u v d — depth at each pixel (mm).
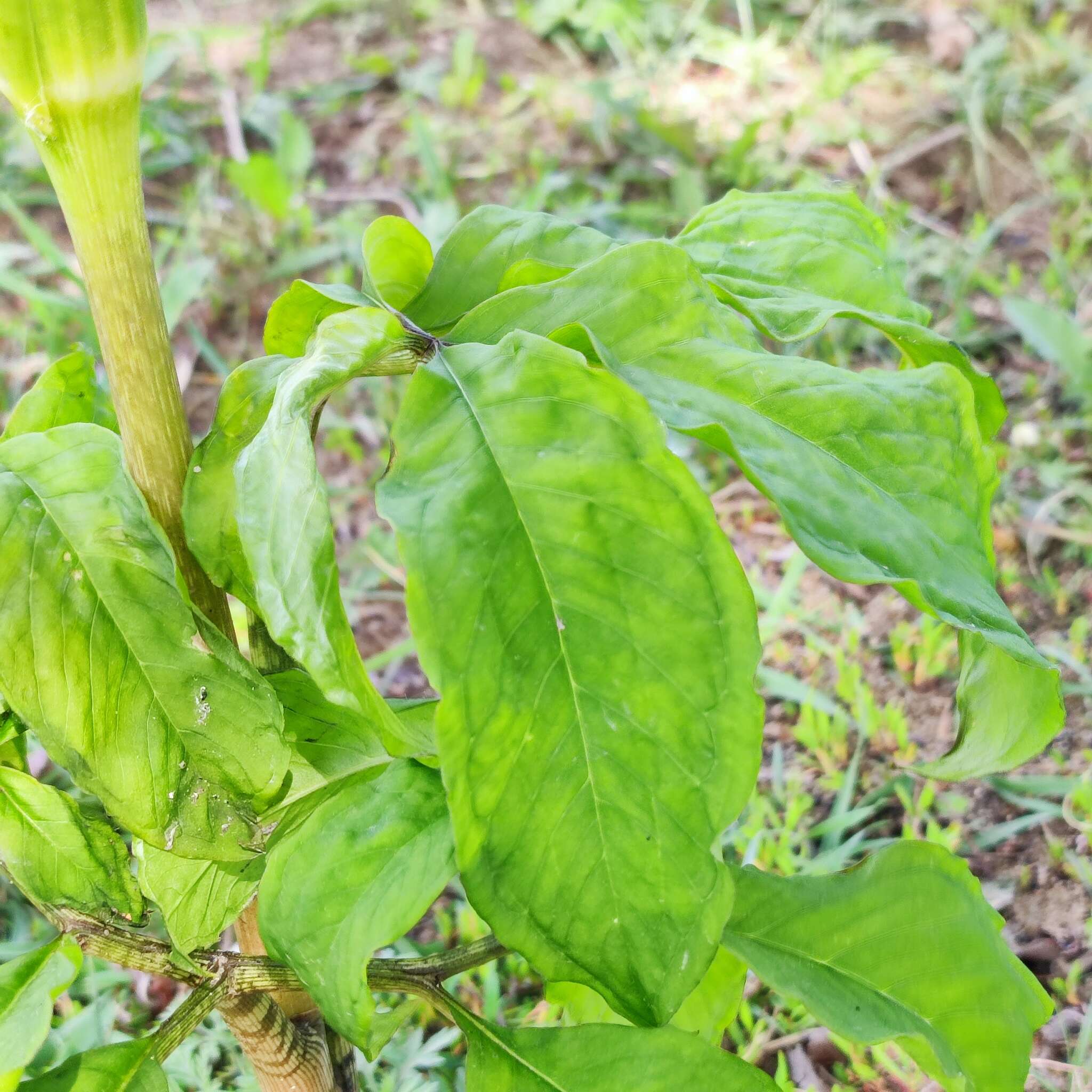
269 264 1178
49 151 296
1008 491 936
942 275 1109
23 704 313
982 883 698
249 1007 379
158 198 1284
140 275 314
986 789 748
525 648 277
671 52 1509
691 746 284
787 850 672
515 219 372
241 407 324
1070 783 722
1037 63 1386
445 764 267
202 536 320
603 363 299
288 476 283
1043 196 1227
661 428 281
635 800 285
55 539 314
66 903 358
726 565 281
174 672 319
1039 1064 597
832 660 845
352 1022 328
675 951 292
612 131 1347
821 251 392
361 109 1442
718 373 311
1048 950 659
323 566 278
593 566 279
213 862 356
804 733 757
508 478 279
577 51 1561
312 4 1630
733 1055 339
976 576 315
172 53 1419
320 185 1295
